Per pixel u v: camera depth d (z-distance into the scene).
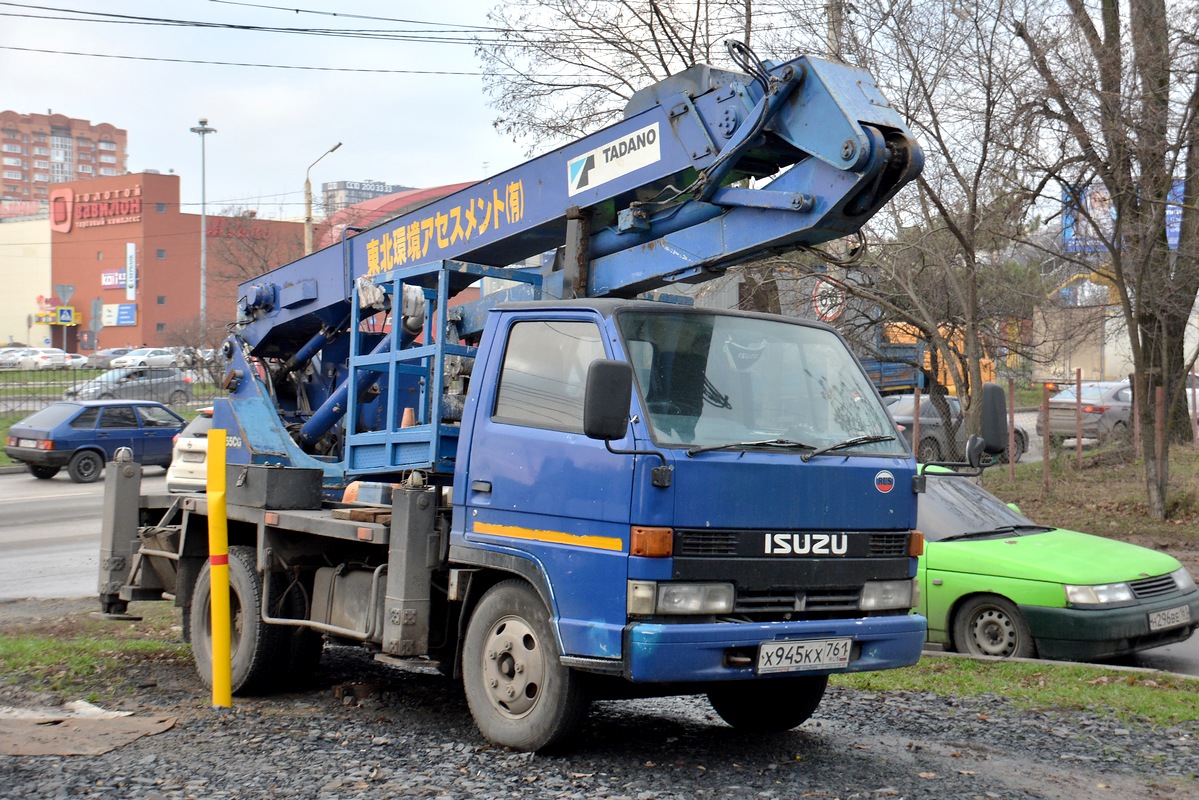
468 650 6.15
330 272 8.97
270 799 5.08
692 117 6.61
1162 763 6.01
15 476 26.80
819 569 5.77
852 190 5.94
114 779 5.33
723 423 5.79
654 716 7.24
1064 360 23.00
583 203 7.12
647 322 5.94
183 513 8.45
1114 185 15.27
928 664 8.74
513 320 6.35
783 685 6.57
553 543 5.71
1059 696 7.57
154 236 89.75
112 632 10.05
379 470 7.53
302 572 7.56
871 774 5.71
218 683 7.15
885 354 21.45
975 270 15.91
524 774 5.52
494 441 6.13
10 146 196.62
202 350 42.31
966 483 10.90
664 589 5.34
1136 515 17.77
